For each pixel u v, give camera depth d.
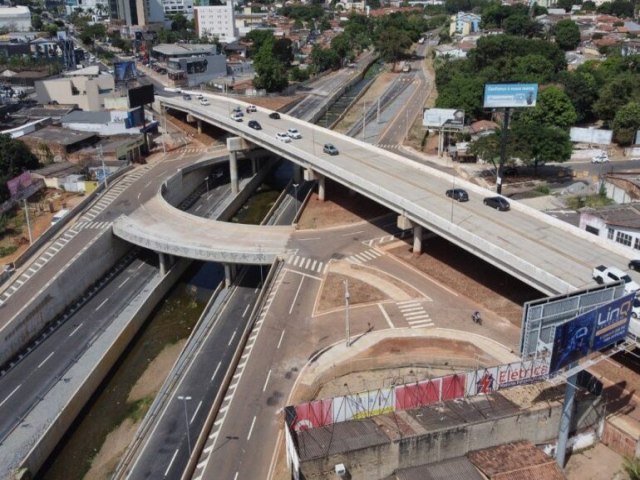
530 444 63.91
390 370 79.81
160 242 112.38
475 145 145.88
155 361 95.69
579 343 57.28
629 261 83.44
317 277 101.62
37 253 112.25
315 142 144.62
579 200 129.75
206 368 87.69
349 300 94.25
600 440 67.38
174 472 69.19
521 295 93.19
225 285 112.62
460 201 105.69
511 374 64.94
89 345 96.31
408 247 111.06
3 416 80.50
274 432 68.75
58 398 83.88
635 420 67.31
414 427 62.41
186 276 121.44
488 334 84.38
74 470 75.25
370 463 59.97
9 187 131.50
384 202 109.25
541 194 134.38
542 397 66.69
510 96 121.00
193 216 125.88
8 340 90.94
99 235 117.56
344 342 84.06
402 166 126.25
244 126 156.62
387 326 87.31
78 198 137.25
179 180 153.50
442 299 93.75
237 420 70.75
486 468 59.88
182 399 81.12
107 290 113.75
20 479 69.62
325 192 140.38
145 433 75.50
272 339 85.62
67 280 106.12
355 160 129.62
